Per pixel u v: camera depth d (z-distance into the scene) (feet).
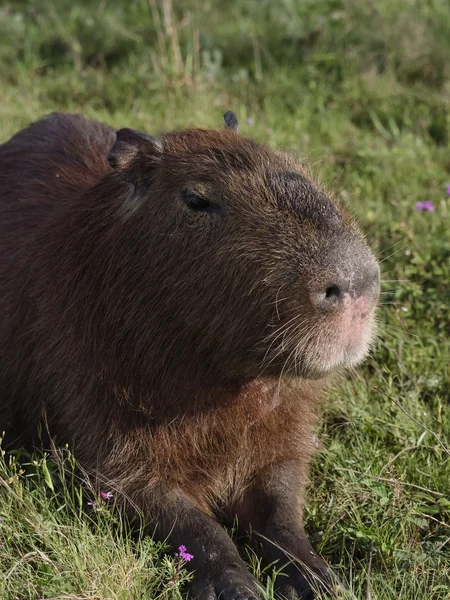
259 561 12.25
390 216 19.90
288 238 11.41
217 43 28.22
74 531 11.82
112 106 26.18
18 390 14.46
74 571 11.24
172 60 26.78
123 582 11.09
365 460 14.02
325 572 11.78
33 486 13.00
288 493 13.28
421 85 26.21
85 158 16.16
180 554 11.76
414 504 12.91
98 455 13.19
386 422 14.67
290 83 26.21
